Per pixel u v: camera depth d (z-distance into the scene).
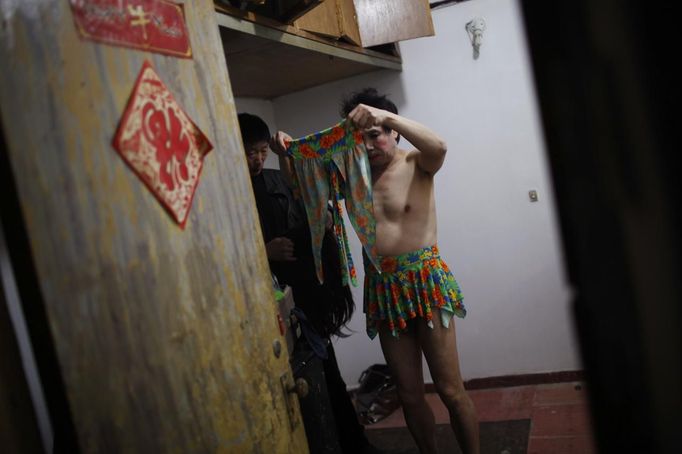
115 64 1.27
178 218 1.38
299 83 3.82
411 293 2.55
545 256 3.83
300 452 1.73
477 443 2.59
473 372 4.02
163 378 1.28
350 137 2.38
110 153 1.22
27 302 1.10
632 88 0.46
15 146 1.04
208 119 1.57
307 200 2.49
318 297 2.78
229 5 2.16
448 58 3.84
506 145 3.81
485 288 3.95
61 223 1.11
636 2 0.45
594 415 0.53
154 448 1.23
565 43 0.49
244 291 1.59
